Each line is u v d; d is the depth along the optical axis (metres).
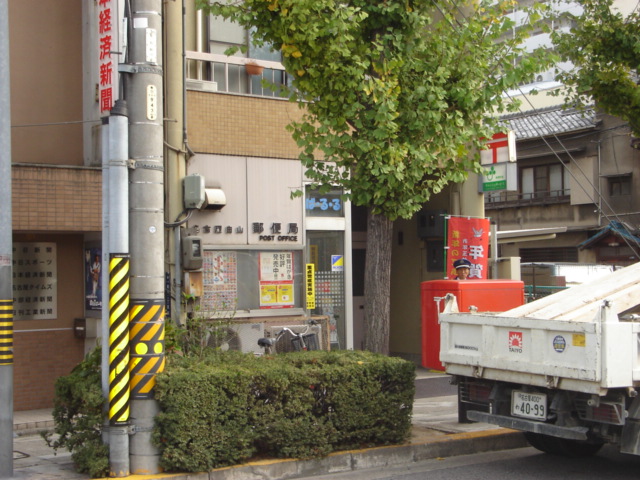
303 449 7.62
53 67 11.53
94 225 10.50
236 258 12.28
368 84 8.41
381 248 9.40
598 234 26.12
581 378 6.66
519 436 9.23
